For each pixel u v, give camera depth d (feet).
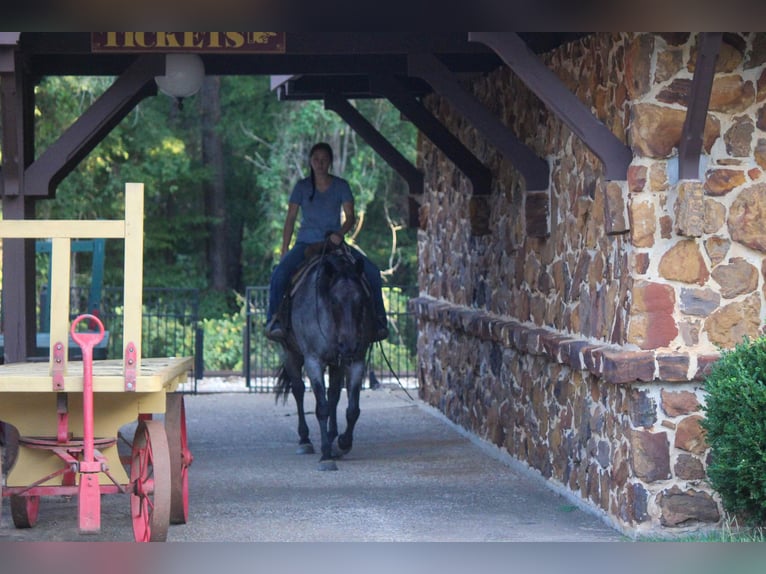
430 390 59.57
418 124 45.70
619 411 31.17
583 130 30.45
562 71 37.11
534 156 38.04
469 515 33.40
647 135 29.78
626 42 30.55
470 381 49.57
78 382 25.55
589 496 33.68
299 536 30.30
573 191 35.45
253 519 32.83
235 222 123.65
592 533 30.60
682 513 29.78
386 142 59.36
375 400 64.28
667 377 29.43
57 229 25.58
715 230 30.12
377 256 114.52
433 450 46.70
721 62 30.04
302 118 100.89
